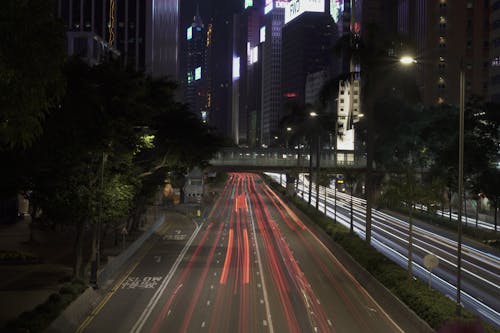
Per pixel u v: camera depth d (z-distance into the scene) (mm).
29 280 40750
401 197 40281
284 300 36156
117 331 28656
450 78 151625
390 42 52188
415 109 103312
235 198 140500
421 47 156625
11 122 17609
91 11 170500
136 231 70562
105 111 36906
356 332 29016
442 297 31172
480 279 45688
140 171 54469
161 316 31766
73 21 170500
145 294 37719
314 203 123562
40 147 31938
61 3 170125
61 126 33562
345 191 170750
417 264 52281
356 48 52219
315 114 96500
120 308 33656
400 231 78438
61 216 37938
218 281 42219
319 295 37781
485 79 151125
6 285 39000
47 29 17375
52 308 29078
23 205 81125
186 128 60406
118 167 42312
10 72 16062
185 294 37688
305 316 32125
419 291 32625
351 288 40219
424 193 40156
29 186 35344
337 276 44750
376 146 106188
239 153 120688
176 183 118562
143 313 32438
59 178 35625
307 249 59750
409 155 114625
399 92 53000
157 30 182500
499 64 109688
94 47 117688
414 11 166125
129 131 38219
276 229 78750
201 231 76438
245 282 41938
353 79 53219
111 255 52438
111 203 40625
